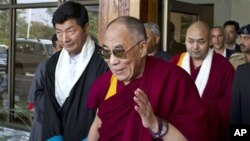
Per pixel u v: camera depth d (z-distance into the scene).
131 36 1.73
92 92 2.01
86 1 5.58
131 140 1.76
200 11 6.11
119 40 1.71
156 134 1.72
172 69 1.83
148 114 1.67
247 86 2.60
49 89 2.52
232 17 7.65
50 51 6.26
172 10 5.50
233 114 2.65
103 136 1.86
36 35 6.46
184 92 1.80
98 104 2.01
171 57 3.50
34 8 6.46
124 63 1.74
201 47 3.07
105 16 4.94
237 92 2.64
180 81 1.81
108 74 1.97
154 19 4.88
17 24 6.71
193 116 1.78
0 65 6.95
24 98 6.61
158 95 1.79
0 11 6.91
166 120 1.79
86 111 2.37
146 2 4.76
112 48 1.73
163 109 1.80
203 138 1.77
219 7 7.63
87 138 2.17
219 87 3.05
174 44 5.54
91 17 5.54
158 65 1.84
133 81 1.82
